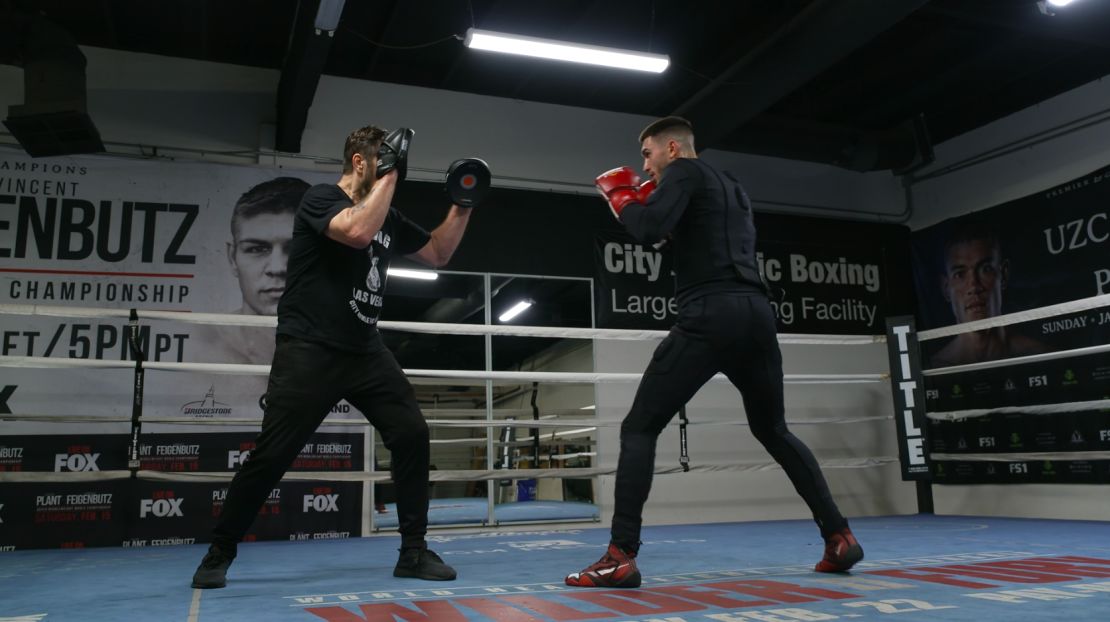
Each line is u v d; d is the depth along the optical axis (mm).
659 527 4984
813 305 6477
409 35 5316
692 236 2094
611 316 5973
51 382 4707
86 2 4871
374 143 2275
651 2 5016
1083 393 5379
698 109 5820
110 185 5055
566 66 5734
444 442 5590
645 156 2340
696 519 5805
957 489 6223
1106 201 5387
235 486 2113
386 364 2287
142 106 5359
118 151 5230
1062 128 5793
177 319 3777
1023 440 5727
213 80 5555
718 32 5398
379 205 1996
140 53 5438
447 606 1666
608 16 5176
